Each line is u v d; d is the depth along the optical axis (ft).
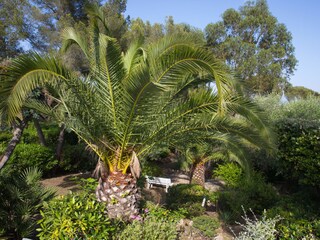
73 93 13.29
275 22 88.38
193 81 15.64
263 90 78.43
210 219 19.90
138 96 11.65
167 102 14.24
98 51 13.35
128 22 49.14
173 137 15.17
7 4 49.01
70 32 16.12
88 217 11.91
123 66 12.87
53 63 10.76
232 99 12.24
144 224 14.25
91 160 32.32
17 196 13.76
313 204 22.04
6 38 48.08
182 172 41.78
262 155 30.94
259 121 12.66
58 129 38.22
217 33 86.94
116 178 15.24
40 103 15.96
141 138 14.62
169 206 21.79
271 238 12.85
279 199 23.91
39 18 49.11
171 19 55.72
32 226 13.38
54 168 29.84
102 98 13.46
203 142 17.15
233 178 30.89
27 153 25.54
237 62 81.71
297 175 22.52
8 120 9.00
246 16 90.17
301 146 20.18
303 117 26.50
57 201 13.20
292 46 89.20
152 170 34.37
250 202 22.63
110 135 14.56
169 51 11.87
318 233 13.19
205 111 13.58
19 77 9.21
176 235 15.30
